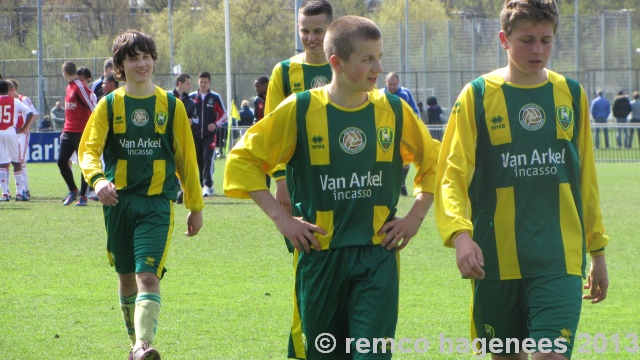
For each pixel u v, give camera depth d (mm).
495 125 7227
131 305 10094
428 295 13469
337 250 7156
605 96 63438
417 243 18859
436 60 64438
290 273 15336
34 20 75375
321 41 10320
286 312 12352
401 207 24859
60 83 62969
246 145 7246
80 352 10188
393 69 65000
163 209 9805
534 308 7027
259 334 11102
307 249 7168
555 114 7211
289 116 7207
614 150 49750
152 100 9820
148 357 8672
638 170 42281
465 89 7305
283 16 83812
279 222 7148
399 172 7387
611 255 17391
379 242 7191
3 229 20312
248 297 13320
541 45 7023
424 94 64125
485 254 7289
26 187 27297
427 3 85500
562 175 7191
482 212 7324
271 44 82875
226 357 10008
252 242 18797
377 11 89875
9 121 26609
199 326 11492
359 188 7176
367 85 7035
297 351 7605
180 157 9984
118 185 9797
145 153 9812
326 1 10375
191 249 17828
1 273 15055
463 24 63812
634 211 24969
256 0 82875
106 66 23438
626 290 14031
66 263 16094
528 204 7176
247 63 68500
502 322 7379
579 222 7242
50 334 11016
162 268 9562
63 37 75875
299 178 7379
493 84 7277
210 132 28422
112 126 9797
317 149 7184
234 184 7227
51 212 23750
